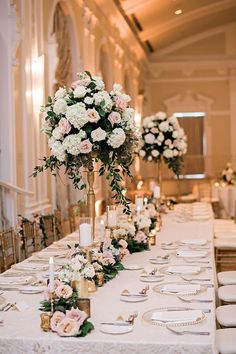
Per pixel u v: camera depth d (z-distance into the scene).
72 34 9.49
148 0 12.91
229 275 5.07
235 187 13.77
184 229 6.73
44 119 4.11
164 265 4.36
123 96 4.19
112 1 11.45
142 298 3.30
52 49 8.14
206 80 19.53
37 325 2.86
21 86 6.93
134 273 4.08
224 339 3.32
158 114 8.17
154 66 19.67
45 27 7.99
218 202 13.88
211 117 19.53
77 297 2.91
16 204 6.51
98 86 4.00
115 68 13.53
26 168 7.02
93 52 10.80
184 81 19.64
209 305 3.15
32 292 3.54
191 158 19.05
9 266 5.41
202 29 18.78
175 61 19.52
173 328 2.74
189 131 19.61
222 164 19.39
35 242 6.05
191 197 14.81
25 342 2.67
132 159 4.36
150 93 19.81
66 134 3.98
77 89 3.93
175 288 3.48
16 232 5.73
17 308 3.14
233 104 19.38
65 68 9.13
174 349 2.57
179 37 18.83
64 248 5.24
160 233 6.37
